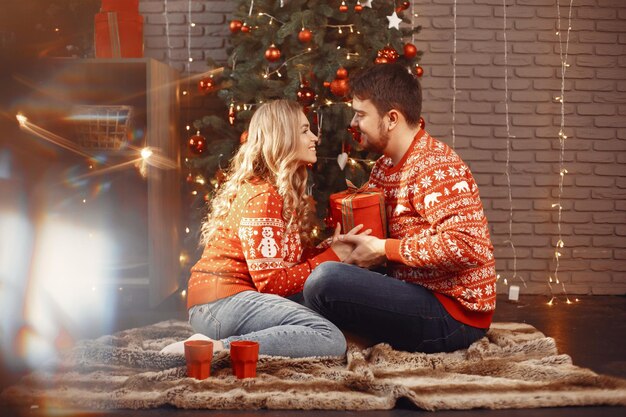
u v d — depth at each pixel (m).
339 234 2.31
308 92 3.04
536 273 4.05
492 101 4.02
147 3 4.04
